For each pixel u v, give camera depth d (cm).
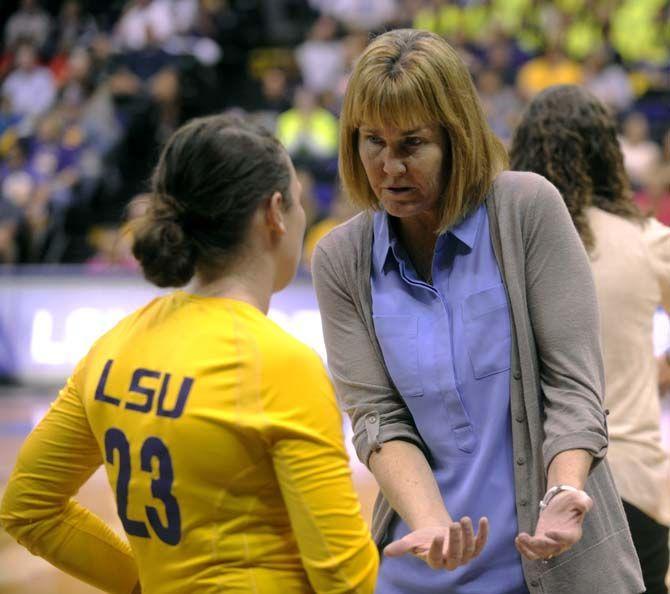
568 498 503
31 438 545
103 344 536
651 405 734
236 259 509
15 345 2797
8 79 3834
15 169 3497
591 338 564
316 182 3388
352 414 599
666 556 739
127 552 564
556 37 3578
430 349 579
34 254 3269
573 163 753
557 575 560
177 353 500
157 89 3581
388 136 559
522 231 576
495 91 3319
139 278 2769
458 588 575
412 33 569
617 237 736
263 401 484
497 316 571
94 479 1784
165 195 501
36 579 1316
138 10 3969
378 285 603
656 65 3741
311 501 479
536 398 566
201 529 488
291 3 4269
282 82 3716
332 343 612
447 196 573
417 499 554
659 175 1131
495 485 568
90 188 3459
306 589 498
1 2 4359
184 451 486
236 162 495
